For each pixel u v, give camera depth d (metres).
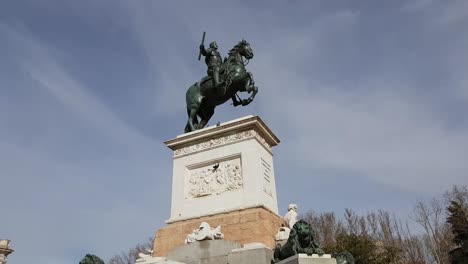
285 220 12.32
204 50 15.63
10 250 45.19
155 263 9.62
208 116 15.67
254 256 9.57
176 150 14.13
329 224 48.78
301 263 7.61
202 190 12.91
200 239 10.68
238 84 14.84
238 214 11.59
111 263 54.00
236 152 12.92
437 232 47.47
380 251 32.84
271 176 13.44
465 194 41.94
